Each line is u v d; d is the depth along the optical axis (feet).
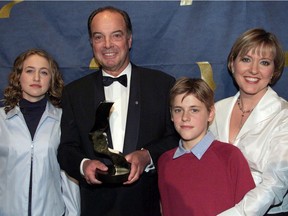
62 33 6.49
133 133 5.24
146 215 5.26
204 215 4.53
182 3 6.30
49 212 5.70
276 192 4.25
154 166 5.25
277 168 4.30
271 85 6.27
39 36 6.51
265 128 4.77
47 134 5.73
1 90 6.61
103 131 4.71
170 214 4.83
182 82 4.91
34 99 5.86
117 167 4.69
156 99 5.36
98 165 4.83
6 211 5.59
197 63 6.33
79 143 5.43
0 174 5.69
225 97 6.34
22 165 5.62
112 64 5.36
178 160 4.89
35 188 5.60
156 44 6.38
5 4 6.52
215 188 4.56
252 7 6.20
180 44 6.34
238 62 5.05
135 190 5.21
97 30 5.27
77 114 5.40
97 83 5.51
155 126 5.29
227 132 5.19
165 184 4.90
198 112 4.78
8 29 6.54
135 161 4.73
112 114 5.43
